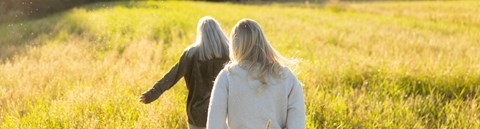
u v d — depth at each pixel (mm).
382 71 9539
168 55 12562
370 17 32938
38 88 8445
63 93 8086
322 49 14234
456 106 7691
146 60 11492
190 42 16016
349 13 38344
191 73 4402
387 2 57156
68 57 12383
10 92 7918
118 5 41312
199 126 4465
